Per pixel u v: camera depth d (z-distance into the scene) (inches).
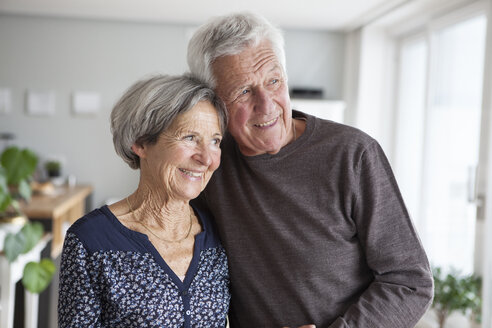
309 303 52.7
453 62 160.2
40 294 134.0
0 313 110.6
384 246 51.4
